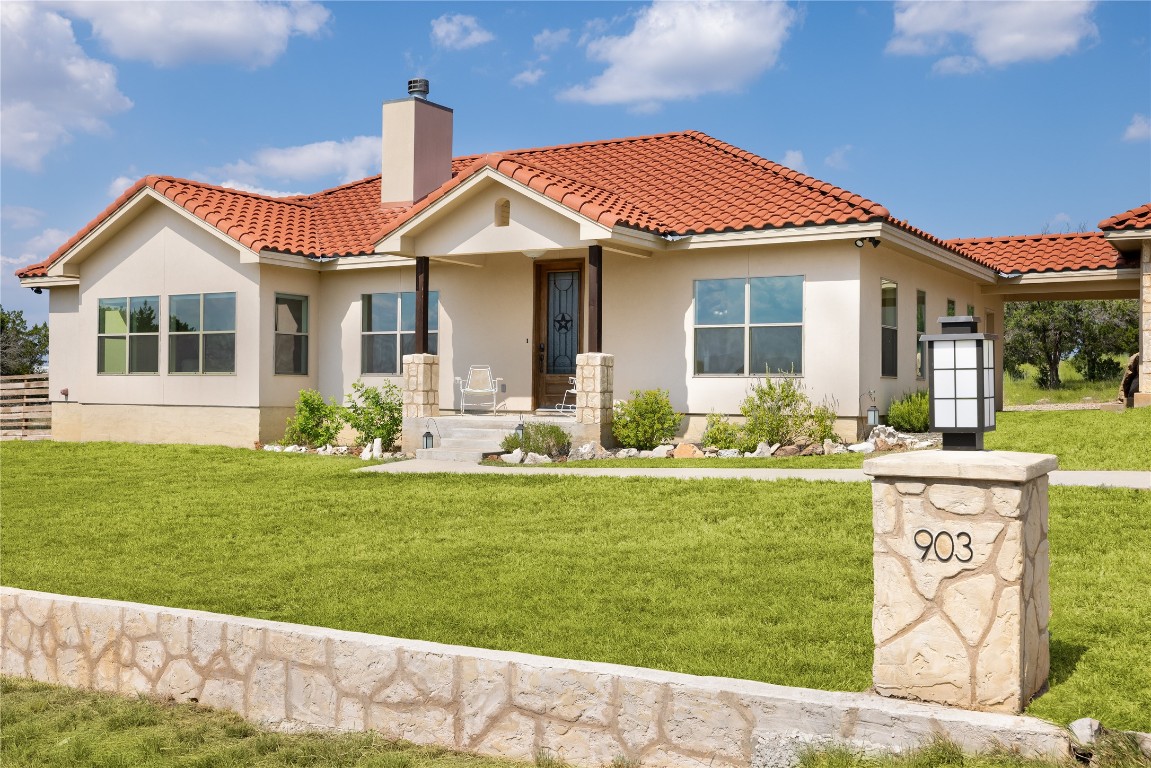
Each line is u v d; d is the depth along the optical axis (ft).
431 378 62.64
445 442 59.31
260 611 28.04
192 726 20.92
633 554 31.76
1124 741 15.47
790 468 45.85
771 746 16.88
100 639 23.63
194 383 70.23
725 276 58.75
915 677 17.40
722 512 36.45
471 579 30.25
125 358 73.46
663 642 23.52
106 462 60.54
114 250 73.77
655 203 62.80
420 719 19.63
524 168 58.29
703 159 69.31
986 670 16.92
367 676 20.17
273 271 68.59
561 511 38.81
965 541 17.10
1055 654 20.58
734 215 58.03
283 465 56.03
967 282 76.54
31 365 136.56
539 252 59.77
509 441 56.34
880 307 58.44
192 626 22.29
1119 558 27.71
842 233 53.57
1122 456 43.62
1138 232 58.85
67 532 40.47
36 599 24.73
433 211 60.29
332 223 75.20
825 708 16.66
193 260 70.23
